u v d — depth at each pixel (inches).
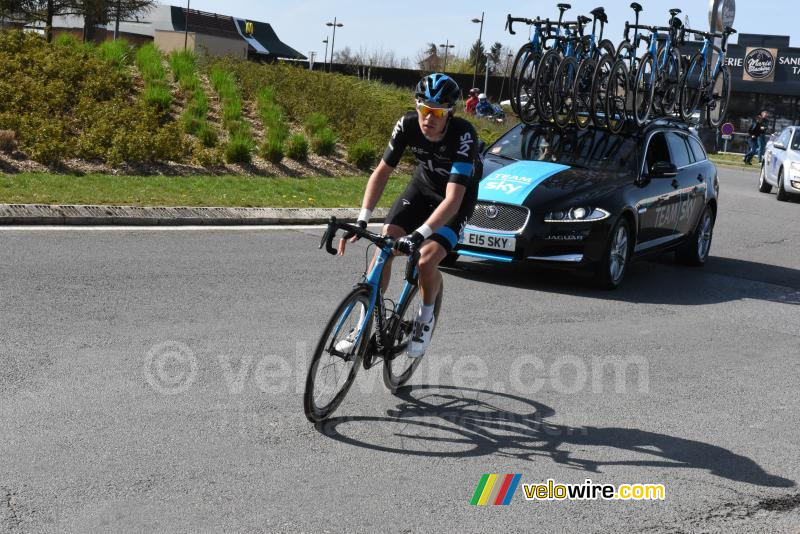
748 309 355.9
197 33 2541.8
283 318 281.0
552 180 374.6
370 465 176.2
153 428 186.2
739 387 246.8
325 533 147.0
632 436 202.5
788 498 172.1
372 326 204.2
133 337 247.0
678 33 480.7
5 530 140.0
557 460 185.6
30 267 312.3
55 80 628.7
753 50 1777.8
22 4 1441.9
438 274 209.6
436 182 207.9
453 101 194.5
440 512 157.8
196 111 664.4
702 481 178.7
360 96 910.4
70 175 484.4
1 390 199.9
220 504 154.6
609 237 362.6
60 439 176.7
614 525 157.1
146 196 453.7
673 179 417.7
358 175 645.3
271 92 776.3
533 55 437.1
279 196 509.7
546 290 361.4
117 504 151.8
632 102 437.1
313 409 191.5
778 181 814.5
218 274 331.6
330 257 382.3
